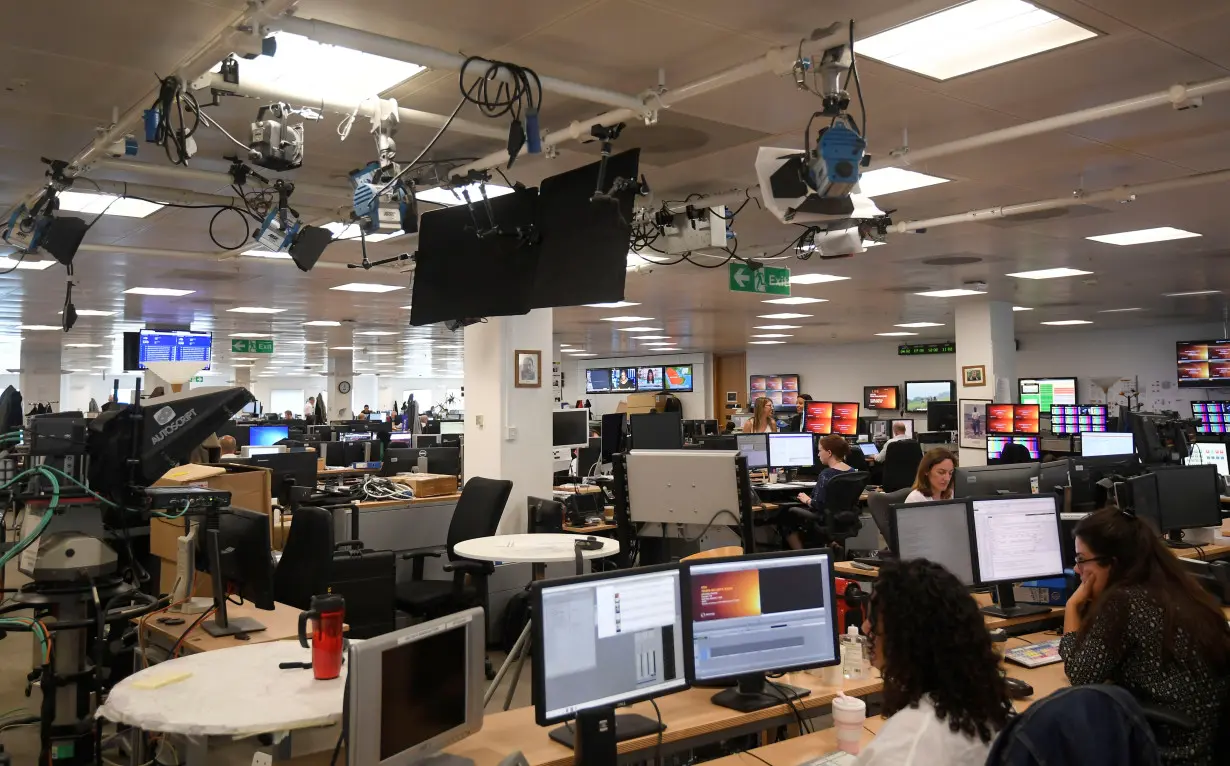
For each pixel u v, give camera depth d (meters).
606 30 3.30
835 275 9.16
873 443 10.41
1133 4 3.10
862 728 2.32
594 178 3.91
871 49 3.47
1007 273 9.01
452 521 5.25
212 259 7.62
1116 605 2.44
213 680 2.20
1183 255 7.98
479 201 5.00
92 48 3.37
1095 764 1.44
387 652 1.83
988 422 10.75
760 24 3.26
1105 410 12.22
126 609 3.06
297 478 5.65
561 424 7.62
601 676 2.15
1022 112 4.24
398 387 34.03
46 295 9.91
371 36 3.00
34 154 4.75
